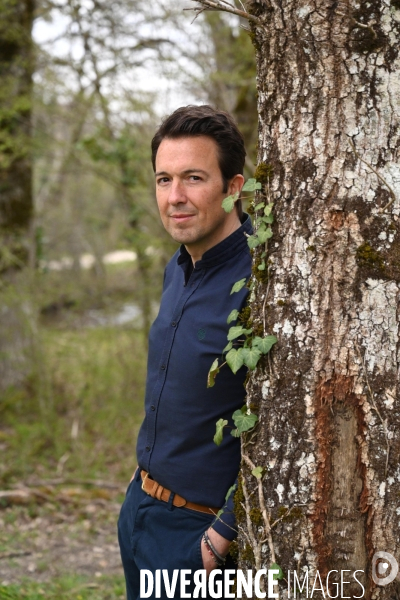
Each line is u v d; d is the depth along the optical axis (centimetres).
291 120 175
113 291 737
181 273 228
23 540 451
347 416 170
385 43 166
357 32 166
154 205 719
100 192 991
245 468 184
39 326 706
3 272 731
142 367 685
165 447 208
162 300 228
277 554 176
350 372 169
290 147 175
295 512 174
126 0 635
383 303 167
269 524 177
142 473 223
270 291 180
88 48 659
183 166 199
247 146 613
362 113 167
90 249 1145
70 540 455
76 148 696
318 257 171
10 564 411
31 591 362
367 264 167
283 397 176
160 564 205
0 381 736
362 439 169
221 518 195
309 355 172
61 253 1116
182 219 202
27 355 702
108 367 684
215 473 201
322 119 170
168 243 694
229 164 204
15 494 518
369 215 168
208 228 203
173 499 207
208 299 205
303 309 173
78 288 730
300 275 173
